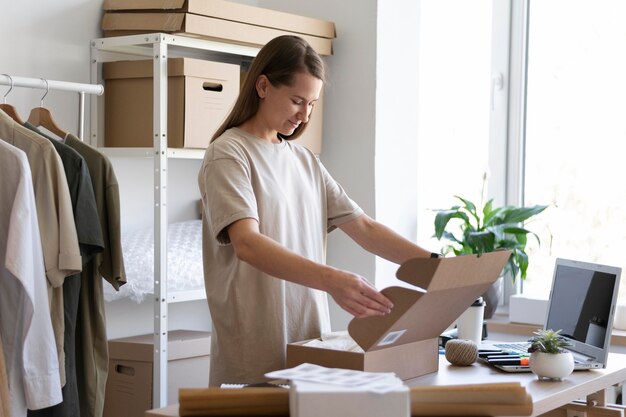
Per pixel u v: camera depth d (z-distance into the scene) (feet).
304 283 6.08
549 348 6.63
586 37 11.71
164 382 9.36
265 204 6.88
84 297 8.24
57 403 7.44
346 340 6.56
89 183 7.98
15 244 7.06
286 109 6.88
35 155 7.65
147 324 10.86
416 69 11.77
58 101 9.83
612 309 7.23
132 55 10.62
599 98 11.59
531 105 12.24
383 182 11.29
